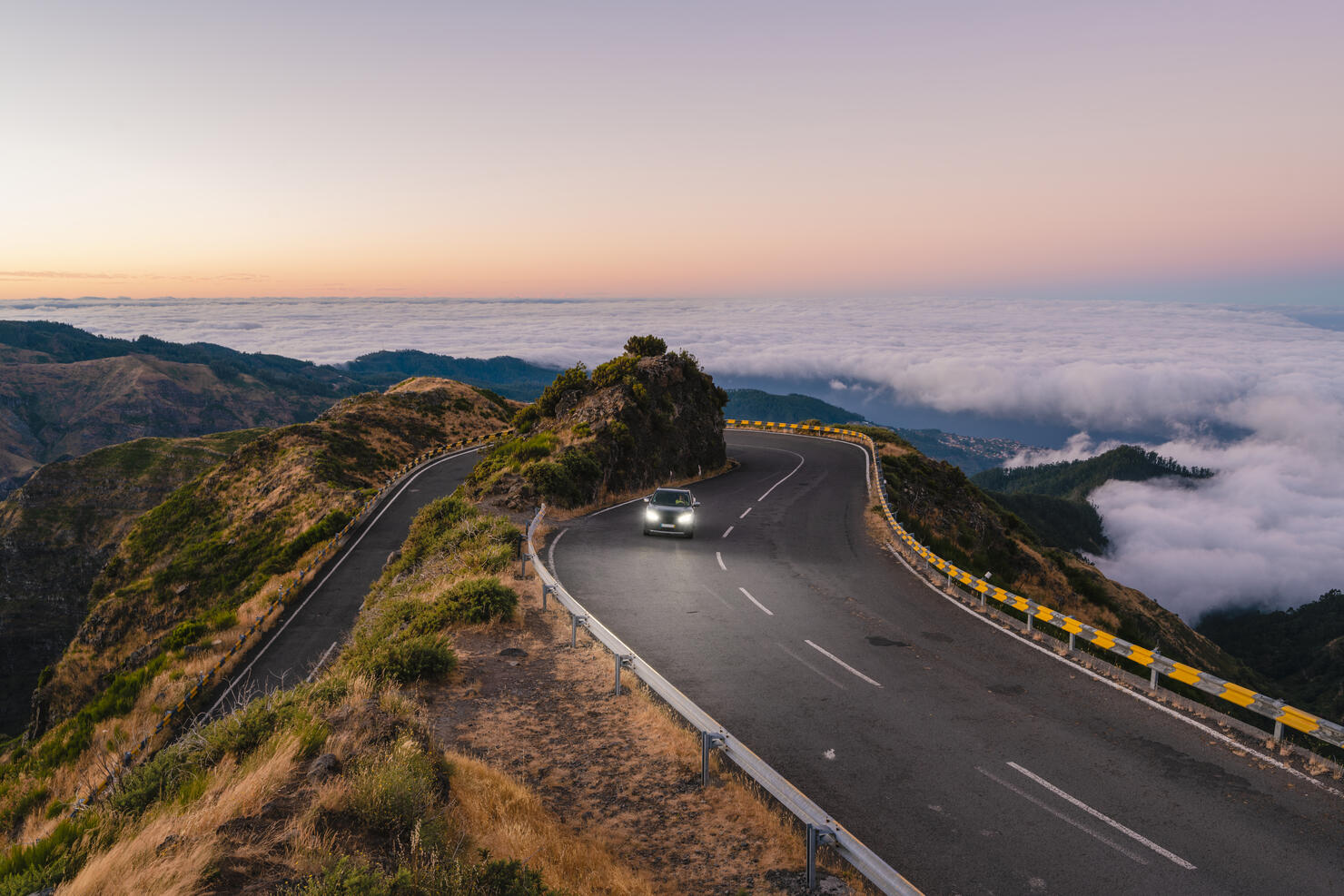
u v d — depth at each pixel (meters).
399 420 91.31
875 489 36.72
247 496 68.00
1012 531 52.97
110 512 130.12
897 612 16.45
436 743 8.39
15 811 21.23
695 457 45.53
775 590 18.22
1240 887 6.71
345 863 4.79
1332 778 8.79
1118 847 7.38
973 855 7.25
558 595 14.52
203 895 4.42
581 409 42.72
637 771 9.01
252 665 27.05
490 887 5.00
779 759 9.38
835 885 6.76
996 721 10.59
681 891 6.63
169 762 7.29
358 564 39.06
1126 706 11.13
